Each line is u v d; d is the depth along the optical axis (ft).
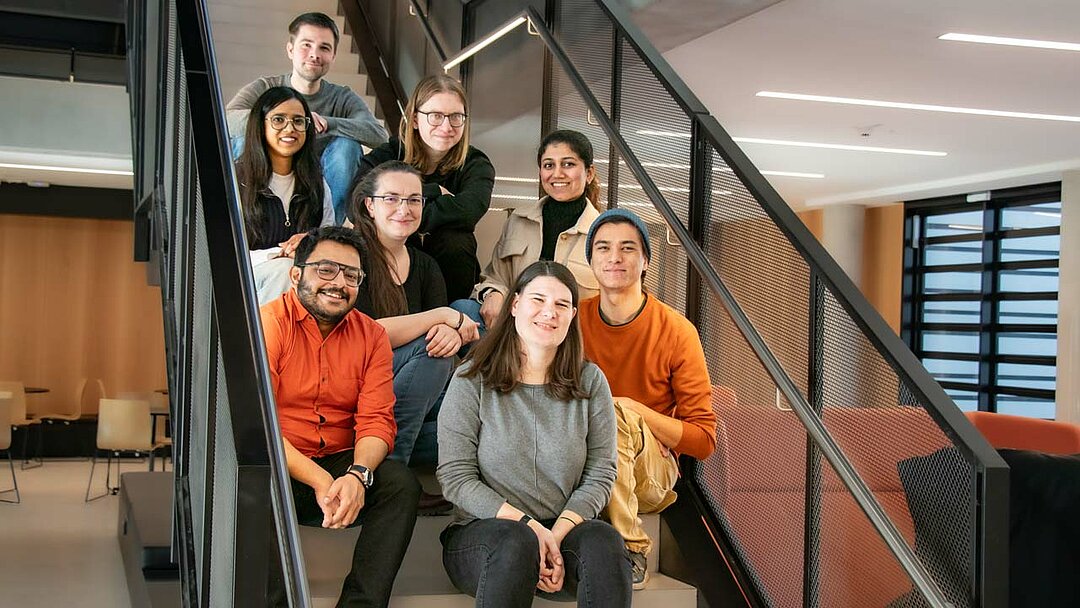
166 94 12.17
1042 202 37.50
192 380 9.06
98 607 17.48
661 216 11.70
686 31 18.72
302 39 15.43
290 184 12.86
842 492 8.98
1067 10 19.66
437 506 10.55
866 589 8.69
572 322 9.68
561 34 14.26
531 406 9.52
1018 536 10.11
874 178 39.78
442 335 10.87
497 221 15.69
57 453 41.93
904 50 22.74
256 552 6.33
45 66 24.95
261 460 6.40
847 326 8.71
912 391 7.95
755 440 10.21
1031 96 26.37
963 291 41.01
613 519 9.94
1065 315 34.86
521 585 8.59
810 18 20.59
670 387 11.02
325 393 9.65
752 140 33.32
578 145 12.45
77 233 47.09
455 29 18.61
